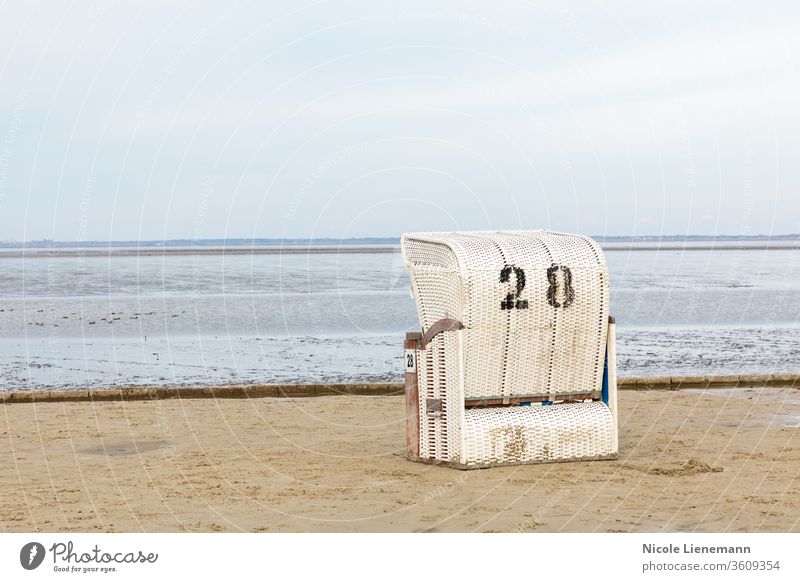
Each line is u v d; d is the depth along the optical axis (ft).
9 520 24.71
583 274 30.27
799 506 25.07
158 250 401.49
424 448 31.01
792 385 50.67
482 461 29.60
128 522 24.48
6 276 182.09
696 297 119.03
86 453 33.42
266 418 41.01
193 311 106.22
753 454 31.76
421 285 31.30
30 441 35.70
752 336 76.95
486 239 30.63
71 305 114.42
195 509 25.64
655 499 25.84
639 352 66.90
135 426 38.96
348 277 175.01
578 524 23.62
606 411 30.99
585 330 30.68
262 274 185.98
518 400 30.73
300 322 94.22
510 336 29.89
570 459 30.42
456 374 29.53
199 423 39.73
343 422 39.91
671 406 42.98
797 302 110.63
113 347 73.87
